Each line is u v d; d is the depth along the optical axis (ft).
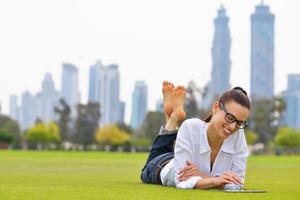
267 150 297.94
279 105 355.36
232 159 24.34
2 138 310.24
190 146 23.94
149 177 26.37
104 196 19.70
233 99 22.80
